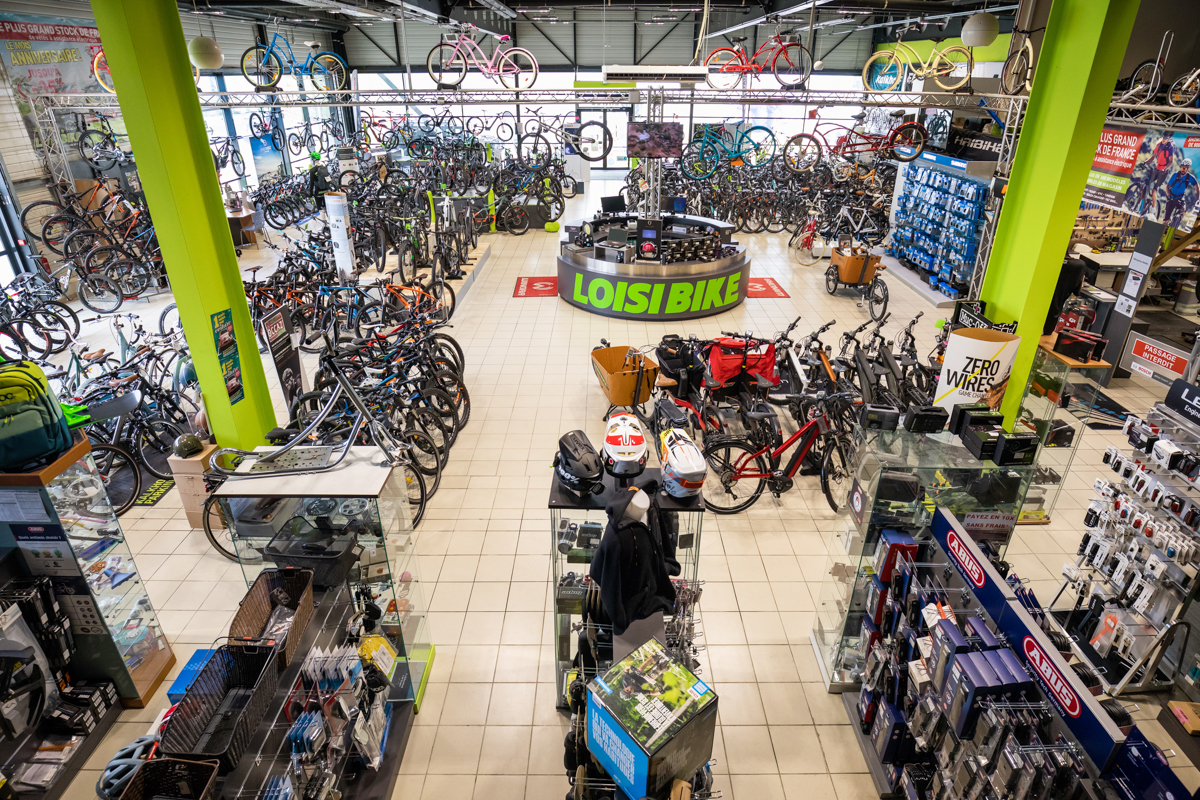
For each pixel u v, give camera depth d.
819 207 15.19
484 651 4.38
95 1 4.11
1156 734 3.88
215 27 15.30
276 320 5.98
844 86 21.62
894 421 4.08
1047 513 5.73
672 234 11.88
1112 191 6.89
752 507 5.85
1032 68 6.54
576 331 9.89
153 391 6.43
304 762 2.79
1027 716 2.56
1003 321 5.57
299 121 20.33
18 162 10.49
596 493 3.33
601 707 2.58
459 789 3.52
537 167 17.08
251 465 3.71
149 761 2.37
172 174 4.61
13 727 3.44
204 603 4.78
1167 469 4.17
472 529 5.56
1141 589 4.11
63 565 3.55
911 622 3.35
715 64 10.38
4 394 3.22
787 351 7.16
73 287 11.05
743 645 4.45
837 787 3.56
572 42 20.47
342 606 3.41
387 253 12.55
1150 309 9.93
